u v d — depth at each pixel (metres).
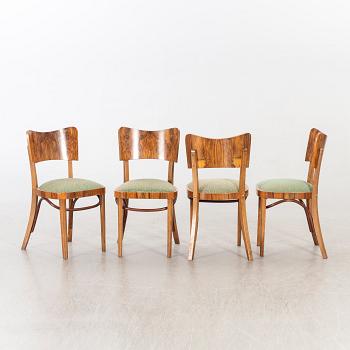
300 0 6.57
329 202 5.88
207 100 6.77
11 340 2.70
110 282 3.51
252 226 4.98
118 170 6.93
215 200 4.02
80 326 2.85
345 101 6.65
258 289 3.37
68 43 6.85
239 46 6.68
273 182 4.04
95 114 6.91
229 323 2.87
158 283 3.49
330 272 3.69
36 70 6.92
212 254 4.14
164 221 5.23
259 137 6.75
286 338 2.70
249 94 6.72
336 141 6.70
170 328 2.82
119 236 4.05
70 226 4.51
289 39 6.62
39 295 3.29
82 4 6.80
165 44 6.76
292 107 6.69
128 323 2.88
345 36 6.57
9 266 3.86
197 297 3.24
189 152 3.96
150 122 6.87
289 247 4.30
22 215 5.47
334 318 2.94
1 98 6.98
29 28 6.88
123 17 6.77
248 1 6.62
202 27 6.70
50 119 6.98
